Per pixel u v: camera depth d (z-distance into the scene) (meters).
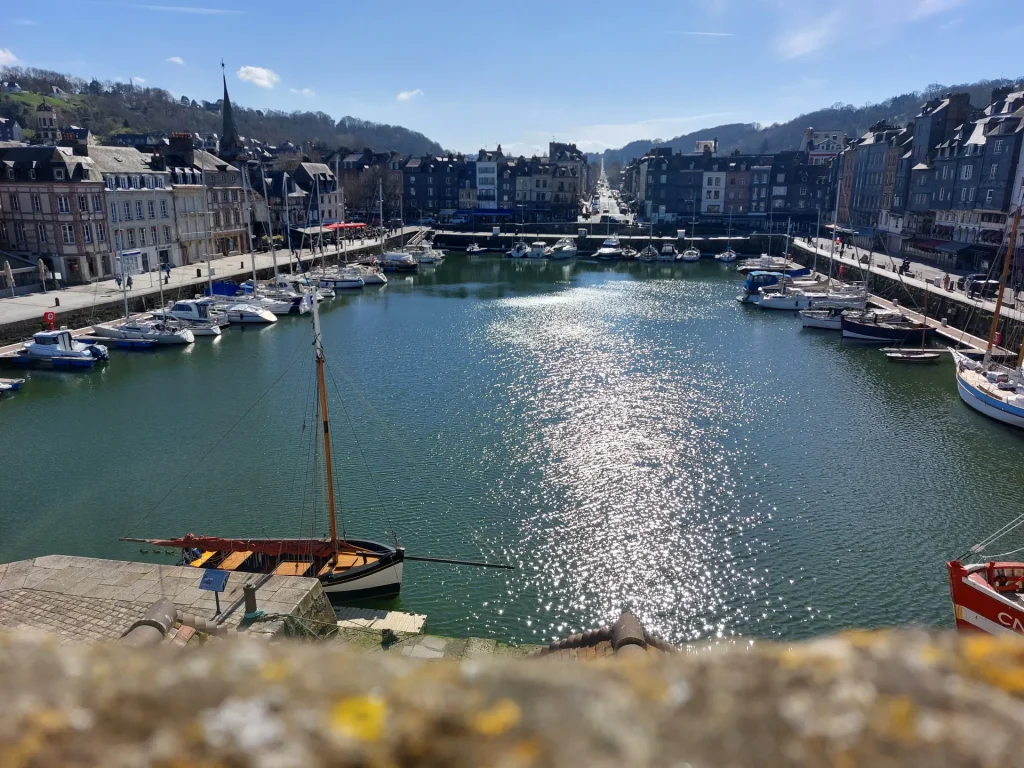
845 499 30.97
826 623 23.08
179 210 87.06
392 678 3.53
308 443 37.22
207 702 3.36
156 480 32.91
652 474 33.34
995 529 28.53
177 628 13.23
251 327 67.00
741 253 125.69
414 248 123.69
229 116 126.31
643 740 3.06
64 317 58.03
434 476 33.16
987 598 18.78
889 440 37.84
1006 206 77.00
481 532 28.33
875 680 3.34
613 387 47.12
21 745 3.14
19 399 44.75
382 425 39.75
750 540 27.73
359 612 22.80
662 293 88.94
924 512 29.89
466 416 41.28
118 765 3.02
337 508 30.19
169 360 54.50
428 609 23.91
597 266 116.31
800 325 68.56
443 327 67.62
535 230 147.50
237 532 28.36
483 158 165.12
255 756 3.03
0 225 69.62
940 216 91.25
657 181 156.25
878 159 114.69
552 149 174.00
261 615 18.12
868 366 53.03
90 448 36.66
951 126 95.50
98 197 72.81
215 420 40.75
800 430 39.25
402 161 176.88
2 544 27.58
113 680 3.55
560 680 3.43
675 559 26.50
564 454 35.62
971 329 58.56
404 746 3.07
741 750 3.00
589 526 28.77
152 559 26.52
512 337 63.00
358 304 80.56
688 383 48.25
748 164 153.88
